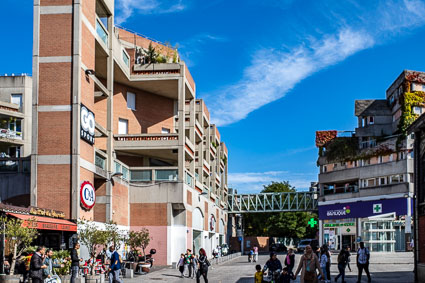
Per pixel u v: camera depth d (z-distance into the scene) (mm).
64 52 29875
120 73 40031
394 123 65062
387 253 49344
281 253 74000
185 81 42875
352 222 64625
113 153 37344
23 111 54312
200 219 52156
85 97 30891
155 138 40688
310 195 83688
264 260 53438
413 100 61344
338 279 26438
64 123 29297
